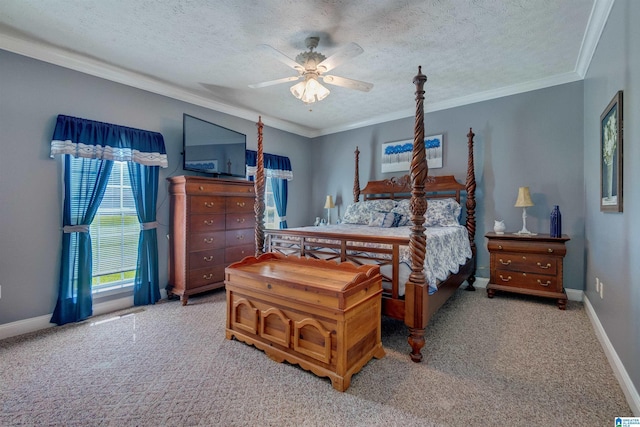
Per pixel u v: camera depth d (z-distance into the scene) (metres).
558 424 1.48
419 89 2.16
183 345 2.32
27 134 2.60
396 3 2.10
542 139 3.54
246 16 2.25
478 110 3.96
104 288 3.11
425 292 2.12
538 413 1.56
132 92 3.28
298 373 1.94
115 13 2.21
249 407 1.61
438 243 2.67
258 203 3.18
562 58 2.94
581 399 1.67
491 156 3.88
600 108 2.50
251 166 4.59
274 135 5.08
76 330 2.62
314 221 5.75
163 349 2.26
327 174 5.60
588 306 2.94
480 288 3.91
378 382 1.84
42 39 2.54
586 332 2.54
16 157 2.55
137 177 3.27
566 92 3.38
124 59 2.92
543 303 3.31
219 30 2.44
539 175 3.56
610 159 2.14
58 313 2.72
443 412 1.57
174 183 3.46
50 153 2.71
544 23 2.35
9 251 2.52
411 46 2.70
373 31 2.46
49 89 2.71
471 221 3.88
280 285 2.08
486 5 2.13
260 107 4.36
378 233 3.00
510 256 3.40
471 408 1.60
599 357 2.13
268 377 1.89
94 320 2.85
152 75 3.28
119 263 3.23
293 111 4.55
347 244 2.55
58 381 1.85
